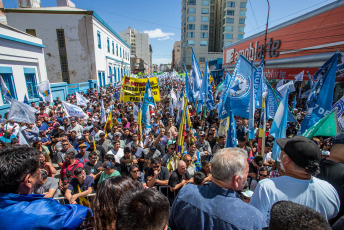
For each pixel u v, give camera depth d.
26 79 12.72
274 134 4.01
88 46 22.94
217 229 1.33
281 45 15.08
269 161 4.75
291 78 14.17
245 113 5.57
